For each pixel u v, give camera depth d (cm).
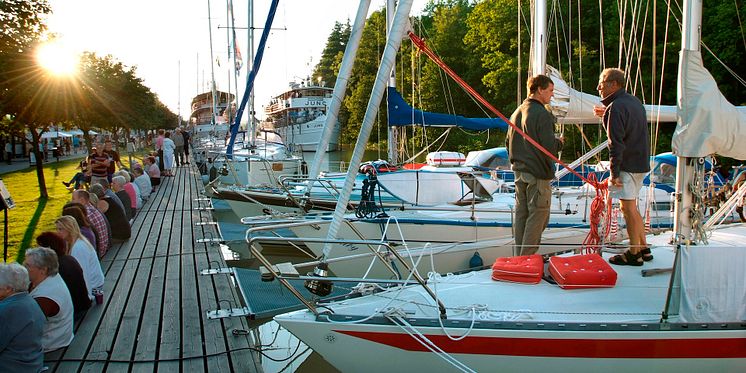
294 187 1127
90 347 447
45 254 432
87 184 1305
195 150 2842
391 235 742
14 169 2689
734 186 618
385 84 458
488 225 755
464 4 4103
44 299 425
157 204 1309
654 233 657
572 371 373
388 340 381
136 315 523
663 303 394
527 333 366
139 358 427
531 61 832
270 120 4272
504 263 444
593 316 379
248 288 662
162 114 5753
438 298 413
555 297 407
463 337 372
